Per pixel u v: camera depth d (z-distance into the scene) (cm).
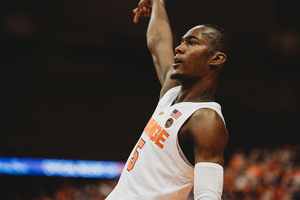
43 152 1471
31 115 1627
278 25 1994
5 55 1797
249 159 1039
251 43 2044
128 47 1950
